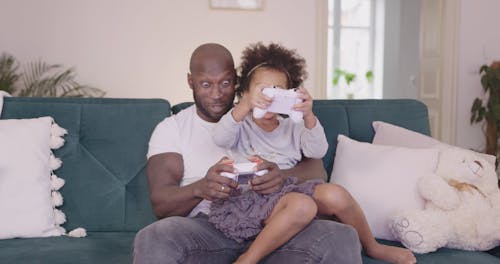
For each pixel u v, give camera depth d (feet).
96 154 5.82
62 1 11.72
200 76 5.14
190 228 4.07
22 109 5.85
